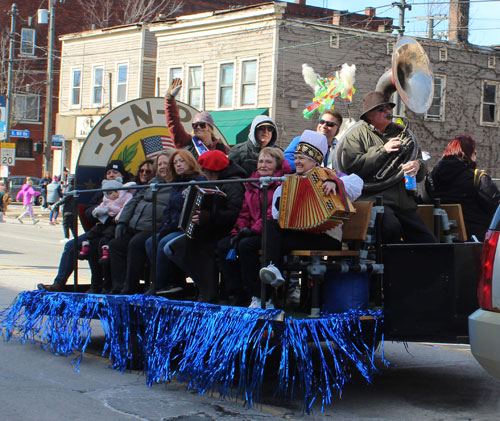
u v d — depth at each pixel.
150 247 6.71
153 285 6.44
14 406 5.26
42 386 5.88
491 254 4.43
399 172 6.30
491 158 31.78
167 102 8.09
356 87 28.33
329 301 5.67
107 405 5.37
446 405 5.56
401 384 6.22
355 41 28.36
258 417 5.11
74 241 7.34
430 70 6.74
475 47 31.19
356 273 5.71
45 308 7.18
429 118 30.23
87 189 7.91
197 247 6.18
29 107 50.47
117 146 8.10
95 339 7.92
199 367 5.46
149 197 7.00
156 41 35.03
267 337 5.12
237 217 6.08
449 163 6.97
